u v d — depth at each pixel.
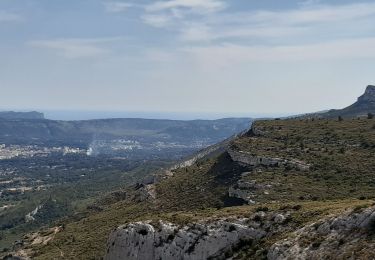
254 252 67.94
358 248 53.28
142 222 80.75
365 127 133.88
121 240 81.00
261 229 70.88
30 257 125.00
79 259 109.81
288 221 69.00
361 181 98.00
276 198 96.69
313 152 117.69
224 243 72.50
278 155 119.19
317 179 103.38
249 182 106.25
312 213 67.69
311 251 58.19
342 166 106.94
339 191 94.69
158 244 77.38
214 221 75.25
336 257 54.41
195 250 74.00
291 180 104.69
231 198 109.50
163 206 127.44
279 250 62.56
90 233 129.25
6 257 133.12
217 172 131.75
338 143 123.06
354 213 57.97
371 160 107.25
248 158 122.88
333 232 58.38
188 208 116.88
